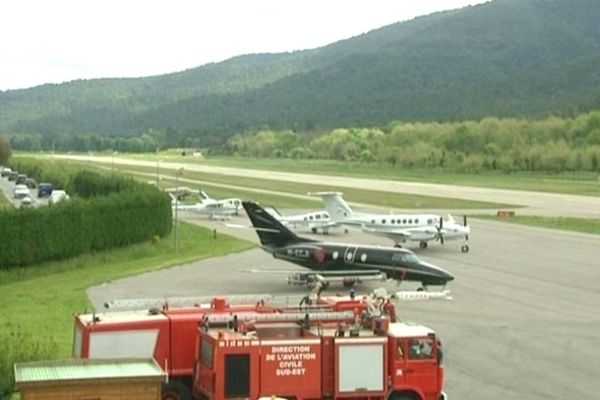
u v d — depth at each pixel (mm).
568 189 193500
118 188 134750
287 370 33438
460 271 83062
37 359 34438
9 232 79188
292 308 37281
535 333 55250
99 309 60219
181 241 102750
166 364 35625
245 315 35250
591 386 43125
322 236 113438
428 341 34781
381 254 72125
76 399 26547
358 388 33938
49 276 78062
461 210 146750
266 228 75562
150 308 38406
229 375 33000
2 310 60438
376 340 34125
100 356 34906
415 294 48719
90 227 88688
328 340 33844
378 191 184000
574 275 80438
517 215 138375
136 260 88500
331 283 71938
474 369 46156
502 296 69000
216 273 79000
